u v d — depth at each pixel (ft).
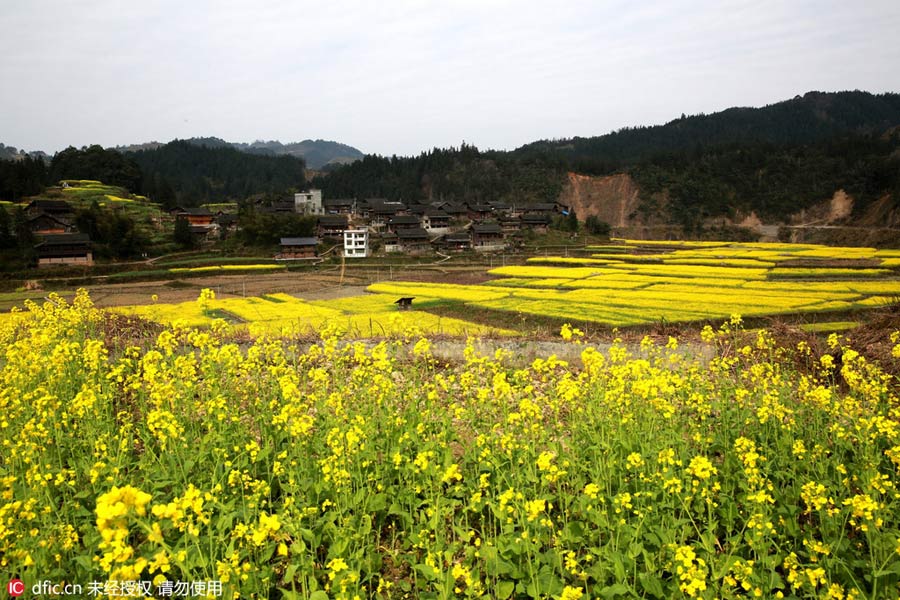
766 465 27.91
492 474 27.40
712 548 20.72
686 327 111.04
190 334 36.94
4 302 191.31
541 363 35.88
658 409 30.89
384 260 326.24
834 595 17.98
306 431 26.99
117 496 13.65
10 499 22.90
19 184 392.88
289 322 118.83
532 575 19.58
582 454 29.37
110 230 307.99
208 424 30.19
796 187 573.33
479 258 330.13
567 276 220.84
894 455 23.93
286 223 363.76
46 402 28.91
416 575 22.07
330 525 22.47
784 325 66.23
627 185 648.79
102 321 69.56
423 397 37.70
